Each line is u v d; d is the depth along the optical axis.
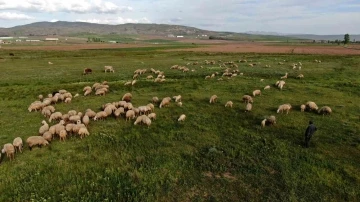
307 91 38.50
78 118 26.38
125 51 106.06
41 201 15.30
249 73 52.72
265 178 17.67
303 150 21.03
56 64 67.88
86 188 16.61
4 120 27.88
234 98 34.97
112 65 66.69
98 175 17.80
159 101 33.97
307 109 30.39
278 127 25.50
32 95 37.94
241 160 19.83
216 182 17.28
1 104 33.75
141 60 77.25
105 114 27.73
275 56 84.69
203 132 24.67
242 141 22.80
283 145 21.89
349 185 16.81
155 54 92.94
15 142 20.84
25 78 49.25
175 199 15.73
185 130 25.12
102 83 42.91
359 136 23.27
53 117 27.42
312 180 17.34
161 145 22.12
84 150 21.16
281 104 32.44
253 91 36.16
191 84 43.19
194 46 147.50
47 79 48.50
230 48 126.44
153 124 26.48
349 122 26.69
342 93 37.75
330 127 25.38
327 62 69.62
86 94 37.50
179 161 19.66
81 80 48.03
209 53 95.38
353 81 45.25
